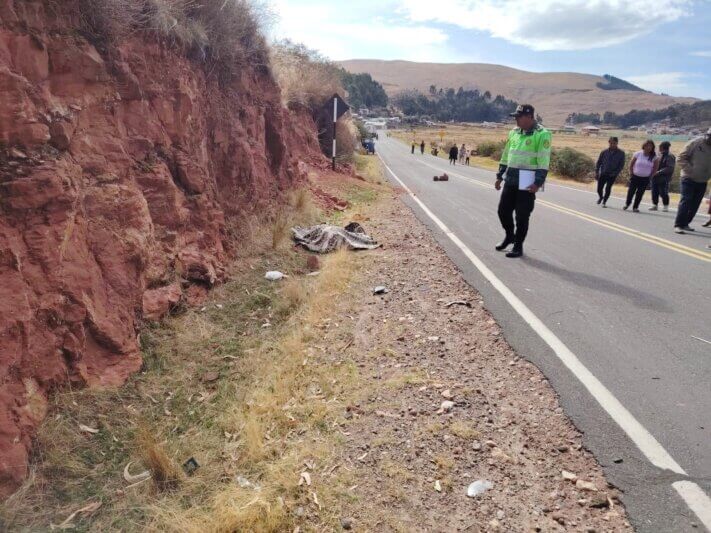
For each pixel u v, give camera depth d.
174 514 2.79
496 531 2.67
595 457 3.15
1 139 3.32
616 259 7.57
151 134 5.12
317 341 4.86
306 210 9.39
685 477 2.96
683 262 7.40
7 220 3.24
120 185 4.38
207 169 6.39
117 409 3.59
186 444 3.40
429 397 3.84
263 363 4.43
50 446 3.06
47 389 3.26
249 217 7.38
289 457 3.21
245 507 2.79
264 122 9.01
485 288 6.18
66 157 3.83
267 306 5.61
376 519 2.76
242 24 7.60
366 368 4.32
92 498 2.89
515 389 3.94
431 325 5.16
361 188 15.40
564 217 11.40
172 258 5.11
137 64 5.07
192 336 4.68
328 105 17.64
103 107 4.42
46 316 3.33
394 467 3.12
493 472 3.07
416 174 25.66
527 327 5.03
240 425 3.57
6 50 3.45
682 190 9.50
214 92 6.93
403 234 9.25
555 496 2.88
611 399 3.76
